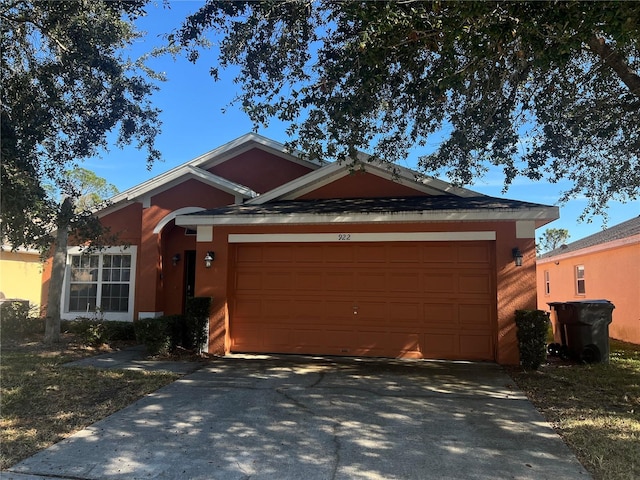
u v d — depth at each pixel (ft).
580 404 20.06
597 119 28.19
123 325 38.58
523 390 22.44
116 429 16.97
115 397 20.95
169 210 43.37
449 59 19.57
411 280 30.89
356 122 24.14
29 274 58.95
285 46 22.81
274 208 33.06
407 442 15.79
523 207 28.48
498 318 28.48
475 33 17.97
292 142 24.53
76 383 23.22
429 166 30.83
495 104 26.22
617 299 46.44
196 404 20.03
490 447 15.31
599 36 22.91
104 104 27.48
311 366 27.91
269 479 13.10
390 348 30.68
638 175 33.27
